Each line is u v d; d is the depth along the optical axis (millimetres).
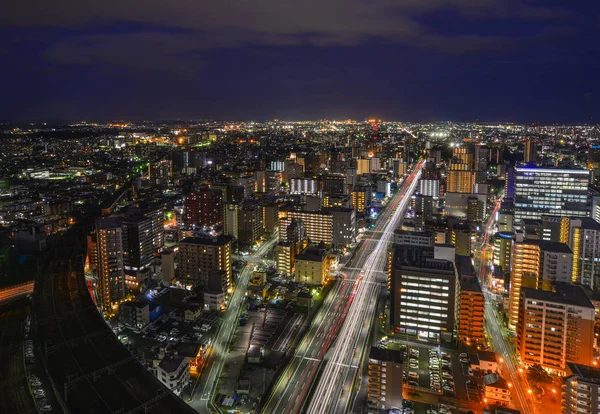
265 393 195625
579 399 166375
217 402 188500
